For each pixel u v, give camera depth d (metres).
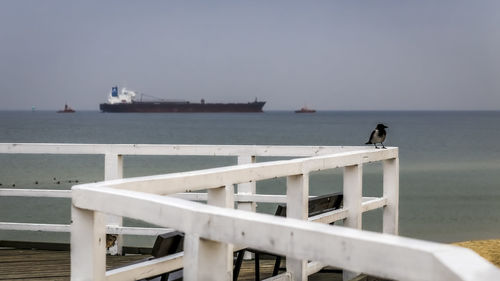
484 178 36.56
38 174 34.09
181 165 42.03
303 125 169.00
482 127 154.50
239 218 2.34
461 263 1.67
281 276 4.55
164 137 100.00
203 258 2.56
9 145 7.00
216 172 3.53
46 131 117.69
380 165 39.06
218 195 3.61
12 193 6.96
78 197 3.04
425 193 29.09
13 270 6.20
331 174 33.50
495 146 72.38
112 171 6.85
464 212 22.72
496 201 25.77
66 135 102.12
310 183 29.69
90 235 3.05
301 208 4.44
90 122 182.50
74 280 3.10
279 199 6.73
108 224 7.04
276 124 177.12
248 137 101.19
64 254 6.98
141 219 2.76
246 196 6.84
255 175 3.86
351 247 1.99
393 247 1.87
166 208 2.64
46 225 7.07
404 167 45.41
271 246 2.23
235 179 3.66
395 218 6.22
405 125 175.12
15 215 18.22
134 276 3.27
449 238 17.73
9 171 35.72
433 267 1.76
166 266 3.46
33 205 20.23
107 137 97.25
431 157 55.38
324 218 4.89
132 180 3.18
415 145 75.62
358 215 5.32
